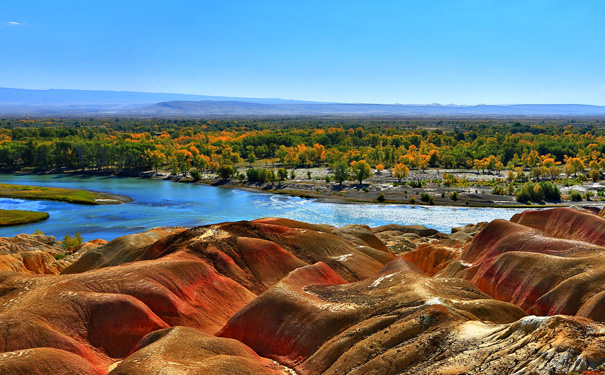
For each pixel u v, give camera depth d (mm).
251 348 39219
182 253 57344
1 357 31391
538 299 39438
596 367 22125
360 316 37625
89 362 35656
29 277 45625
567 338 24500
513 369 24219
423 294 38406
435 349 29312
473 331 30016
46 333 36875
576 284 37969
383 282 45344
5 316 37531
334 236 69625
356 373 29906
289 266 59281
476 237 60969
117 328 40344
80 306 41000
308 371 33719
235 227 66562
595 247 45625
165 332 36156
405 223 109312
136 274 47156
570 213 60625
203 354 33469
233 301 50531
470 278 51188
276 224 74000
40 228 103062
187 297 47250
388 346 31609
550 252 47781
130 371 29750
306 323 38500
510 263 46000
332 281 53062
